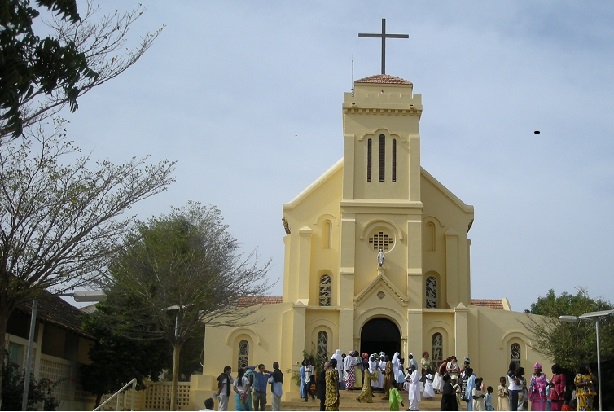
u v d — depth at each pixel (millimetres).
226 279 43344
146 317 44031
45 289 24328
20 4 15367
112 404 35562
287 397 46469
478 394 36344
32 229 23594
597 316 36750
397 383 42906
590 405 32094
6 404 31656
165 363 49594
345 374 44406
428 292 52156
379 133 52375
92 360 45281
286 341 49312
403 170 51844
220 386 34938
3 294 22859
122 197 25219
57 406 37562
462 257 52188
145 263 41531
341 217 51000
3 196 23406
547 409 34906
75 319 46625
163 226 45312
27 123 19938
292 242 52031
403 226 50906
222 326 47812
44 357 39375
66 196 23781
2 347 22609
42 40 15883
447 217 52844
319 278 51875
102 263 28828
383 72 54812
